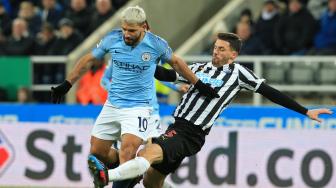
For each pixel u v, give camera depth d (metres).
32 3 53.06
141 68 25.72
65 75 44.41
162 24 49.00
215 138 34.56
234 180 34.41
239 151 34.44
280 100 25.94
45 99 44.50
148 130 26.45
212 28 47.69
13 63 44.66
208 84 26.03
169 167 26.48
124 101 26.17
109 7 47.25
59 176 35.97
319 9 47.44
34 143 36.34
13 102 44.62
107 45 25.83
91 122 35.72
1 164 36.62
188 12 50.53
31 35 49.66
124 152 25.86
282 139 34.16
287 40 43.41
